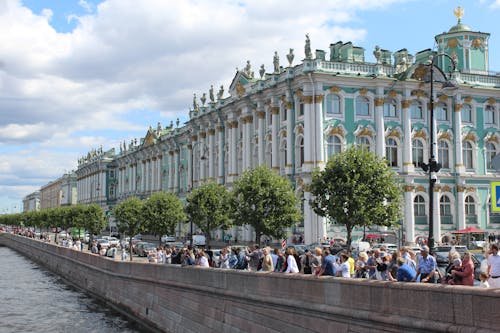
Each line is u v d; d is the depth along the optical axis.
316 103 51.25
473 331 10.93
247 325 18.89
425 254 16.61
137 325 30.00
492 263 14.76
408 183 54.03
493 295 10.66
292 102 53.97
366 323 13.65
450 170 57.25
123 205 55.03
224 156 69.00
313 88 51.28
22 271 61.22
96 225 81.62
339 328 14.59
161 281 26.89
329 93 52.19
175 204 53.97
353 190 34.00
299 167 52.75
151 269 28.64
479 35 62.03
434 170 27.30
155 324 27.44
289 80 53.53
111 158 134.12
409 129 54.66
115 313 33.94
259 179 41.03
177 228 80.06
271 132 57.31
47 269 62.94
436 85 55.88
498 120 59.59
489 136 58.75
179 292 24.80
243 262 24.36
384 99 54.28
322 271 16.34
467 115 58.44
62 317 33.22
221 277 20.86
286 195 41.09
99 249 47.97
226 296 20.38
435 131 56.16
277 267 21.25
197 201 49.97
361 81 53.00
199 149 76.88
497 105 59.53
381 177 34.59
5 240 116.25
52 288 46.84
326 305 15.09
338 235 50.72
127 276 32.69
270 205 40.97
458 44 61.56
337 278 14.79
